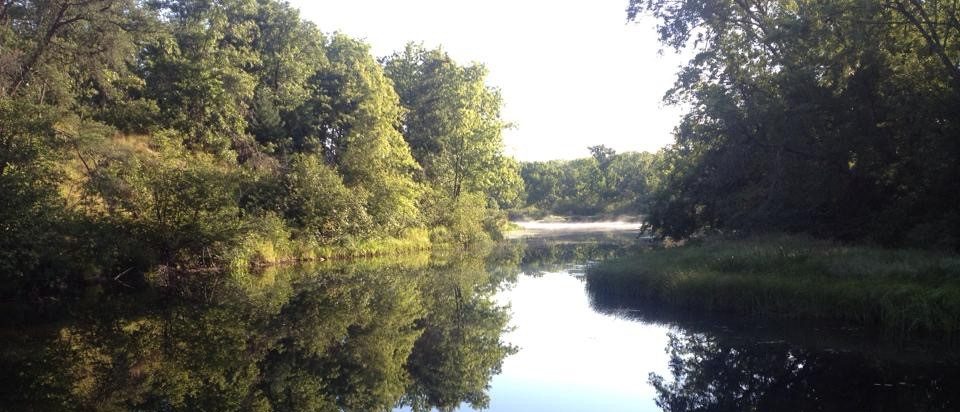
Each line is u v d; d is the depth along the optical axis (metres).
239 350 11.95
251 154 31.41
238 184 23.39
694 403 8.72
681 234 28.25
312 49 39.44
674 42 23.39
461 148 48.06
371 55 43.59
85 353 11.38
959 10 17.86
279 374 10.44
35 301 15.89
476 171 48.84
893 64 18.47
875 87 18.42
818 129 19.12
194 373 10.30
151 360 11.03
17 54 21.39
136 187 19.23
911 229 17.11
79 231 16.95
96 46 24.23
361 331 14.09
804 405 8.29
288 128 36.03
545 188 104.12
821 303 12.96
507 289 20.97
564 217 95.25
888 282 12.66
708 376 10.05
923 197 17.34
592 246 40.72
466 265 28.94
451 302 18.36
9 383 9.46
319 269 25.64
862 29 17.69
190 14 32.50
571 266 28.05
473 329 14.45
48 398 8.75
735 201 23.45
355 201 31.61
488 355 12.01
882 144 18.03
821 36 18.81
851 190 19.30
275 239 27.11
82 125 19.00
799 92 18.81
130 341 12.38
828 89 18.66
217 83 30.55
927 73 18.05
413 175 44.62
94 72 25.33
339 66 39.59
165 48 30.78
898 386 8.74
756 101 20.66
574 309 16.55
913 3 17.50
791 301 13.39
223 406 8.63
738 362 10.67
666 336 12.77
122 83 29.56
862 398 8.38
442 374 10.67
